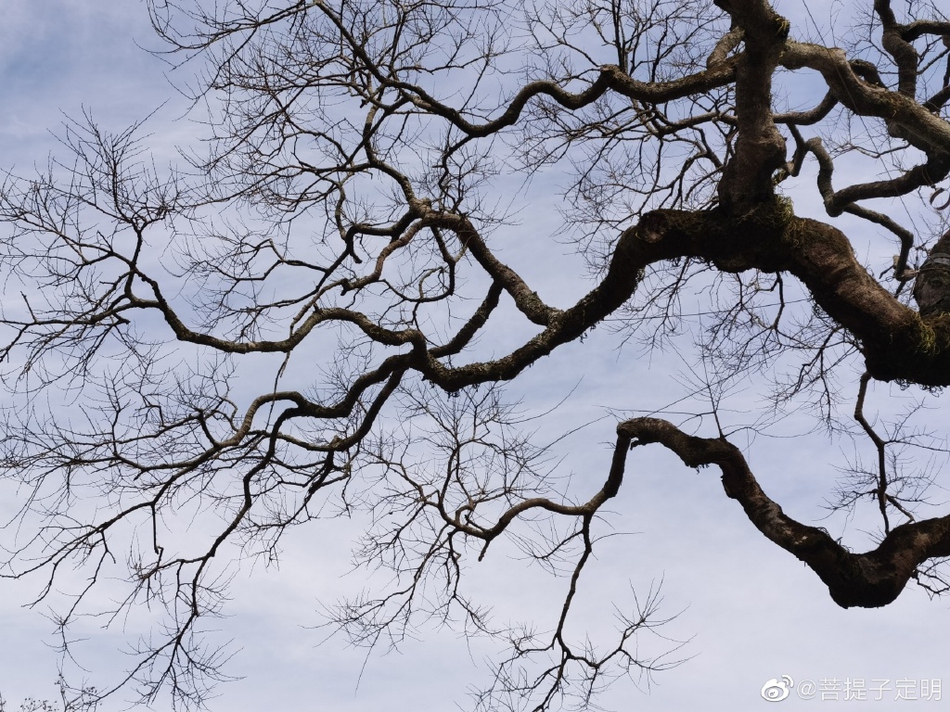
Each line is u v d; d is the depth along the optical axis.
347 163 8.44
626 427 7.87
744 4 5.66
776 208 6.45
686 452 7.38
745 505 7.19
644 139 8.88
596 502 8.25
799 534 6.82
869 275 6.61
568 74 8.28
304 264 8.44
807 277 6.57
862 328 6.54
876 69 8.99
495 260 8.88
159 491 7.46
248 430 7.39
